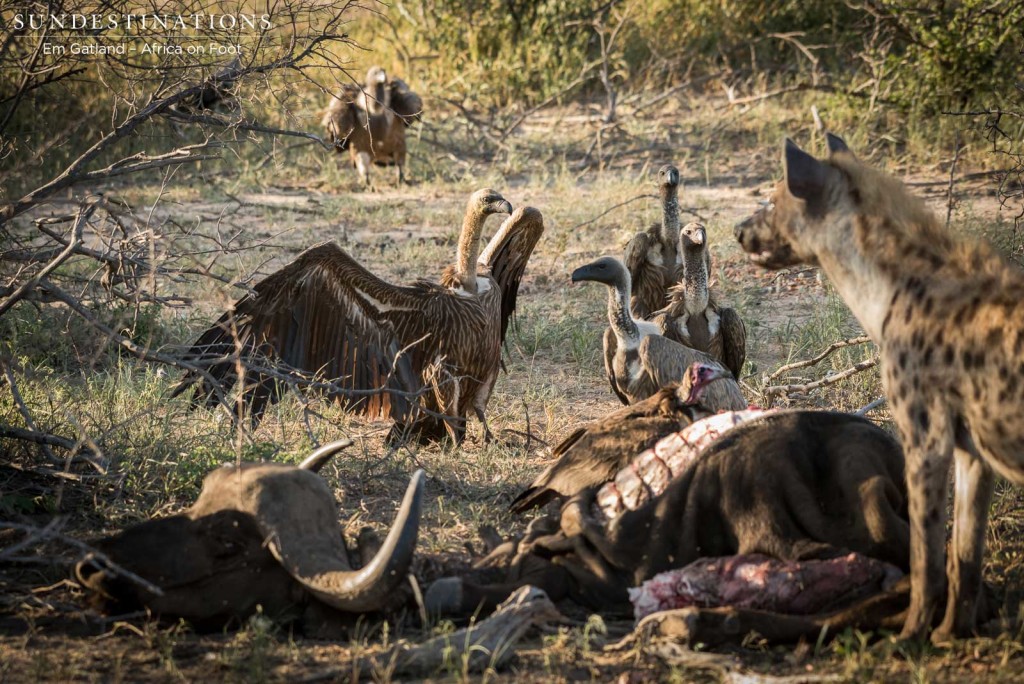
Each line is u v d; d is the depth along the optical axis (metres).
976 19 31.77
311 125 37.91
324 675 9.16
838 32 40.38
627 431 12.22
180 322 20.47
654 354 15.42
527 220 17.02
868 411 16.22
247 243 27.20
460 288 16.08
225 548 10.16
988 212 26.95
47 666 9.32
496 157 35.72
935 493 9.29
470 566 11.28
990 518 12.58
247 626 10.10
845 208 9.85
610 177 33.91
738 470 10.48
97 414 15.32
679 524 10.59
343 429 15.44
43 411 14.85
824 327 20.20
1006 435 8.87
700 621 9.54
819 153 32.56
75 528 12.30
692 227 16.73
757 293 23.52
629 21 42.56
